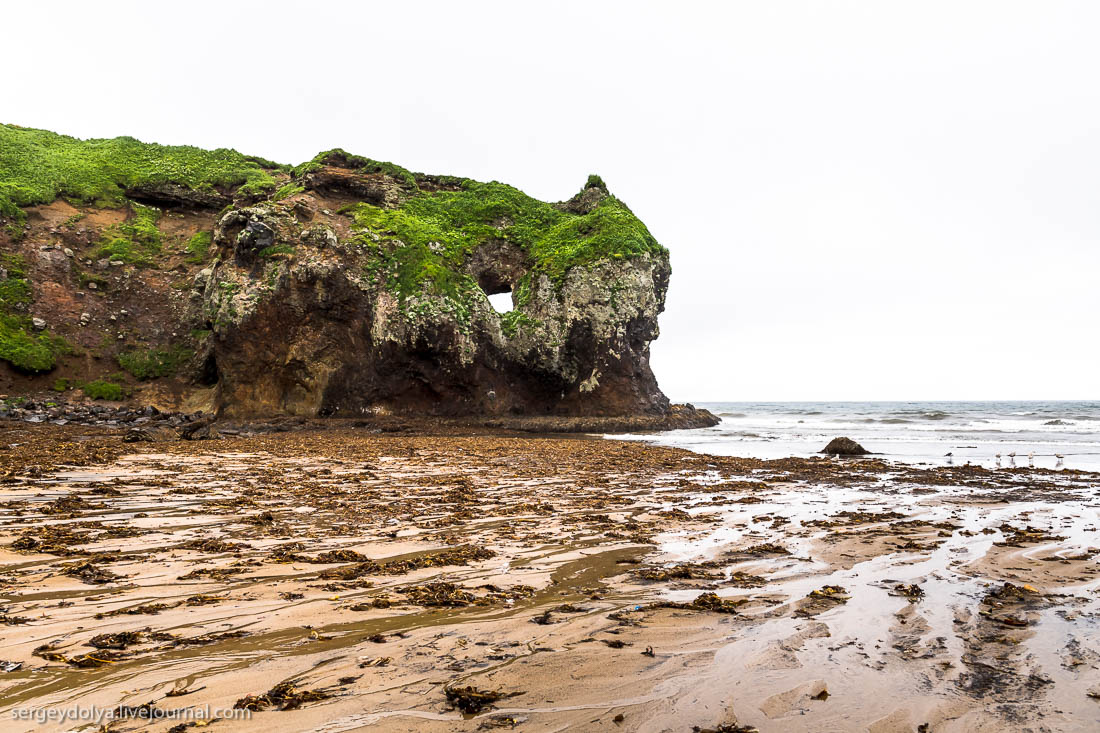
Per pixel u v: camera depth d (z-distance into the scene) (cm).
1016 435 3525
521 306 4512
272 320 3641
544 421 3953
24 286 3675
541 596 587
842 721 341
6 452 1744
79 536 809
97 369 3631
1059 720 338
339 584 614
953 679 395
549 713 350
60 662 411
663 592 600
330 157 4994
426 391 3906
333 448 2302
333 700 362
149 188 4912
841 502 1191
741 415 7594
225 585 605
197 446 2225
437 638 468
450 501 1164
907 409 11369
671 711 353
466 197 5266
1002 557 746
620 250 4541
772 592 598
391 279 3928
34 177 4531
